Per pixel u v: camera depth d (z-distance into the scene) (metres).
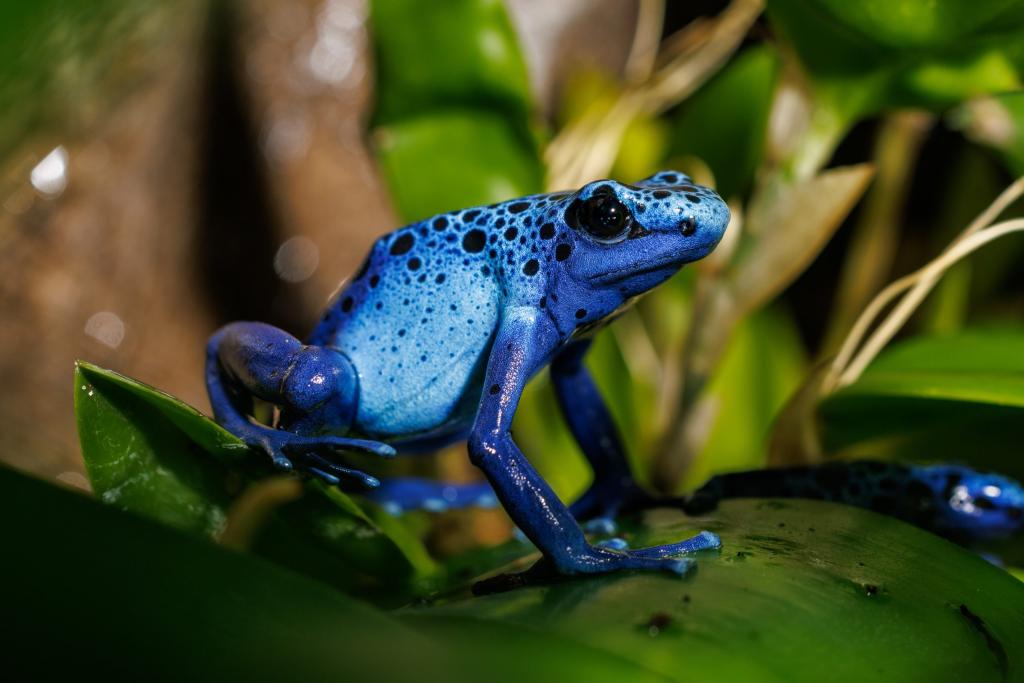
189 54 0.32
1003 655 0.21
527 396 0.28
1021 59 0.25
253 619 0.20
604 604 0.21
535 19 0.35
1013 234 0.31
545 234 0.24
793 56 0.26
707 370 0.27
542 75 0.35
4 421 0.30
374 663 0.20
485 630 0.21
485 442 0.23
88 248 0.31
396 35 0.27
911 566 0.22
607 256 0.23
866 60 0.25
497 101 0.27
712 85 0.30
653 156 0.31
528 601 0.21
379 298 0.25
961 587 0.22
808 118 0.26
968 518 0.25
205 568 0.20
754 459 0.29
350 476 0.23
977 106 0.27
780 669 0.20
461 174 0.27
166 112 0.32
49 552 0.20
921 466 0.25
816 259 0.41
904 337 0.33
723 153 0.30
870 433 0.25
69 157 0.31
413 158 0.27
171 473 0.23
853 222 0.39
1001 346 0.26
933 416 0.25
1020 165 0.28
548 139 0.28
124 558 0.20
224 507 0.23
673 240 0.23
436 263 0.24
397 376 0.24
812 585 0.22
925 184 0.39
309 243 0.34
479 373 0.24
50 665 0.20
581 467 0.29
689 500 0.24
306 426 0.24
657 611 0.21
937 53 0.25
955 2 0.24
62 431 0.31
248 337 0.24
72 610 0.20
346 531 0.23
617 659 0.20
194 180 0.33
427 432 0.25
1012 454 0.25
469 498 0.27
